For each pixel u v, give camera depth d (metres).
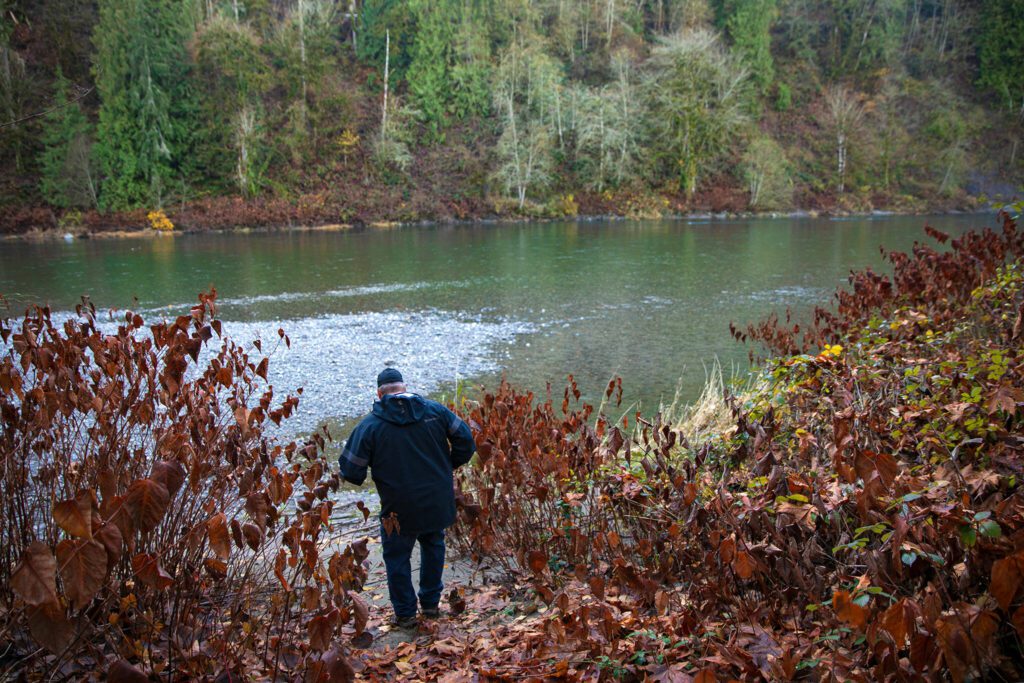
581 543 3.48
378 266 26.41
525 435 4.53
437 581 3.82
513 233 42.47
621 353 12.41
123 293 19.94
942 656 2.17
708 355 12.16
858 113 67.94
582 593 3.60
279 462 6.82
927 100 75.50
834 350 4.63
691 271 24.12
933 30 82.62
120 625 2.87
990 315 5.82
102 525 2.06
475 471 4.78
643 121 61.25
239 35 52.94
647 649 2.94
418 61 60.97
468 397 9.59
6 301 3.99
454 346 13.02
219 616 3.17
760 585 3.21
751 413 4.68
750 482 3.49
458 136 60.94
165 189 49.66
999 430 3.29
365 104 62.53
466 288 20.70
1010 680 2.27
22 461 3.23
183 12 54.41
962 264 7.01
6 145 46.75
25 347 3.47
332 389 9.99
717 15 79.06
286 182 54.28
